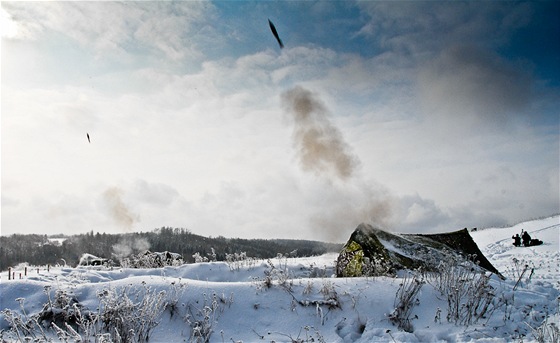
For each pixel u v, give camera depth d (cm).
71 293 841
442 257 1097
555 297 902
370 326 785
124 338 705
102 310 773
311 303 841
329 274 1273
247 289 890
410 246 1148
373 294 863
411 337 730
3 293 852
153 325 749
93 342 678
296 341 728
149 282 891
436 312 800
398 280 932
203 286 887
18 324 757
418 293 859
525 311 800
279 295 873
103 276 1197
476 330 731
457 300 784
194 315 810
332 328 792
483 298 827
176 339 752
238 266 1296
